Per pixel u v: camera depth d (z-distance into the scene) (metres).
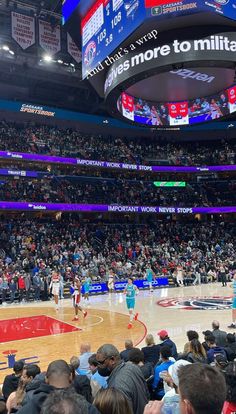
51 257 27.25
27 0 26.62
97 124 41.47
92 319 15.77
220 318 15.05
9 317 16.67
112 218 39.41
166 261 31.02
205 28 13.37
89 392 4.26
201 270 29.94
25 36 26.64
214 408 1.51
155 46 13.69
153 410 2.09
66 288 24.58
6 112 37.12
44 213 35.66
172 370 3.75
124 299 22.22
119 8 13.73
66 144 37.91
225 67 13.84
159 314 16.42
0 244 27.72
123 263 29.42
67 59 30.95
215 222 41.00
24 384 4.17
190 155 43.41
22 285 22.16
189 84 16.97
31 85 36.44
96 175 39.59
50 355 10.34
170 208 37.97
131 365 3.57
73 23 16.86
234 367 2.47
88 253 29.09
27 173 33.12
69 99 39.38
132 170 39.69
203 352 5.73
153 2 12.66
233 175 43.38
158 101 18.58
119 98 16.73
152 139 45.62
